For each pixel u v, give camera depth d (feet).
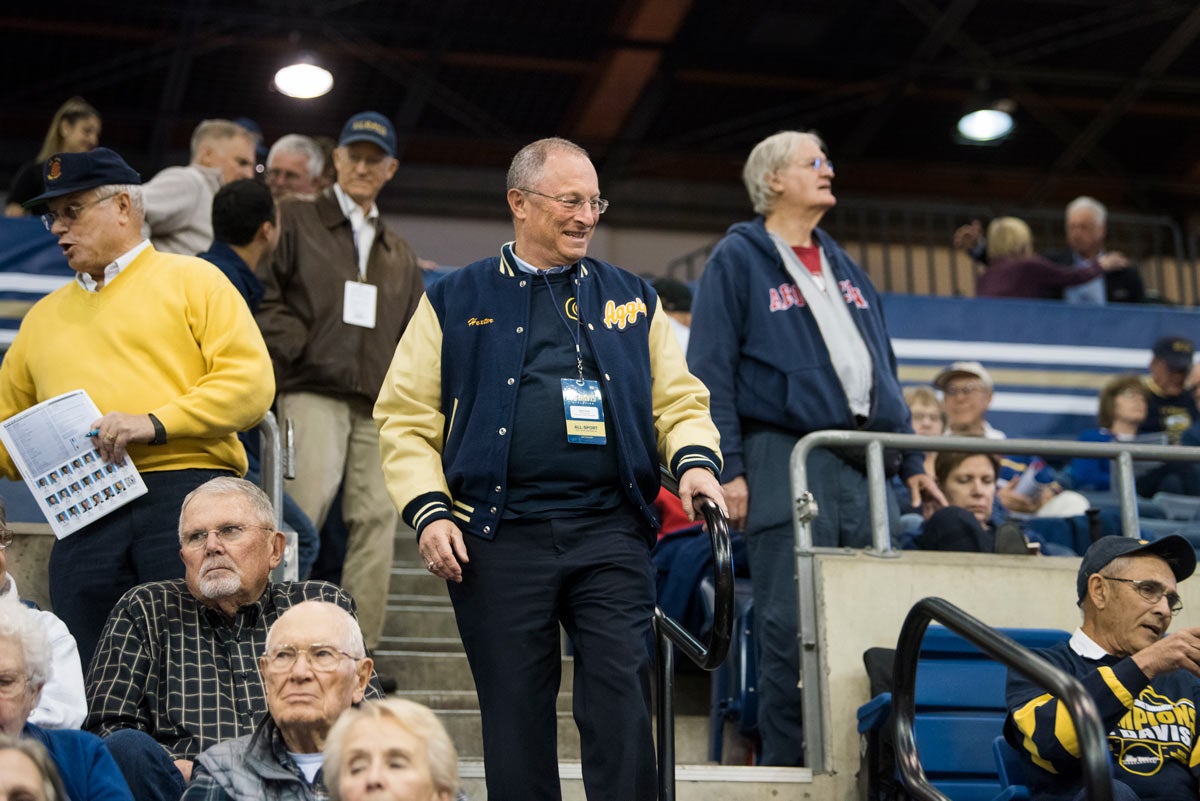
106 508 17.16
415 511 14.15
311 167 29.94
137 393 17.72
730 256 21.90
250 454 22.48
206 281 18.13
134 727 15.69
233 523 16.26
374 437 24.48
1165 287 52.21
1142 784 16.38
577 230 14.76
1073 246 41.60
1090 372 37.99
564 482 14.25
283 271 24.38
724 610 13.83
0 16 50.80
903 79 56.80
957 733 19.27
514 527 14.19
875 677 19.95
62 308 18.28
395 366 14.99
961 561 21.34
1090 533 26.63
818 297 21.79
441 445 14.87
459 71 55.93
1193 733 16.62
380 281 24.98
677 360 15.16
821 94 58.75
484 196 60.44
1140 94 58.90
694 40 54.75
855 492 21.56
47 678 13.69
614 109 58.49
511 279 14.83
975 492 25.11
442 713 22.74
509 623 13.96
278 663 13.98
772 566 21.15
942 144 62.69
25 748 11.19
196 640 16.26
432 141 59.98
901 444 21.30
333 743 11.53
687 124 60.44
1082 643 17.12
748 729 22.44
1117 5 53.36
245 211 21.98
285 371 23.98
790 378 21.33
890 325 37.27
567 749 23.35
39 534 21.22
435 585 28.53
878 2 53.47
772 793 19.74
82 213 18.03
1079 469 32.91
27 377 18.43
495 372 14.44
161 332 17.89
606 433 14.37
